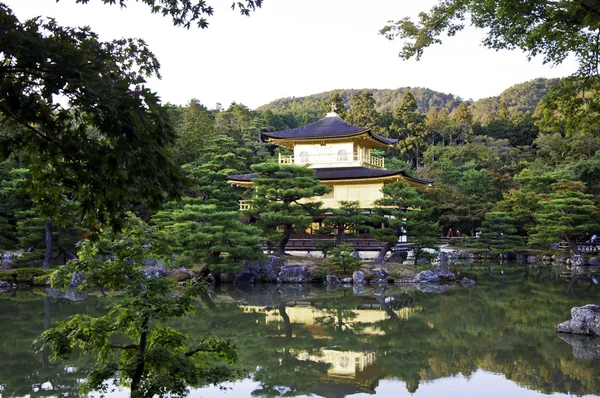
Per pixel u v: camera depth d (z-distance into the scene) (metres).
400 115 117.69
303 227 41.62
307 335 23.03
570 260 54.91
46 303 30.09
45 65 5.75
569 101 15.76
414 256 47.62
